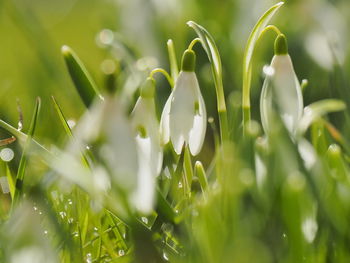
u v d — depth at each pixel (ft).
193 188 2.05
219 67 2.08
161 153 2.03
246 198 2.02
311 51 2.76
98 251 2.04
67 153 2.05
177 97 2.04
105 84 1.95
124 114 1.94
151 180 1.94
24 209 1.92
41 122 2.57
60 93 2.82
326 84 2.63
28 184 2.07
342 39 2.85
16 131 2.06
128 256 2.00
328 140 2.19
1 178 2.15
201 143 2.05
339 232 1.99
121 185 1.94
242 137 2.10
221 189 2.03
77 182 1.98
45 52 2.95
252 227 1.99
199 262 1.98
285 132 2.05
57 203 2.09
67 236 2.00
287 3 3.17
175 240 2.02
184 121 2.04
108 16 3.43
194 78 2.04
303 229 2.00
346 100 2.27
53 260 1.91
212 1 3.24
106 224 2.08
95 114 1.94
